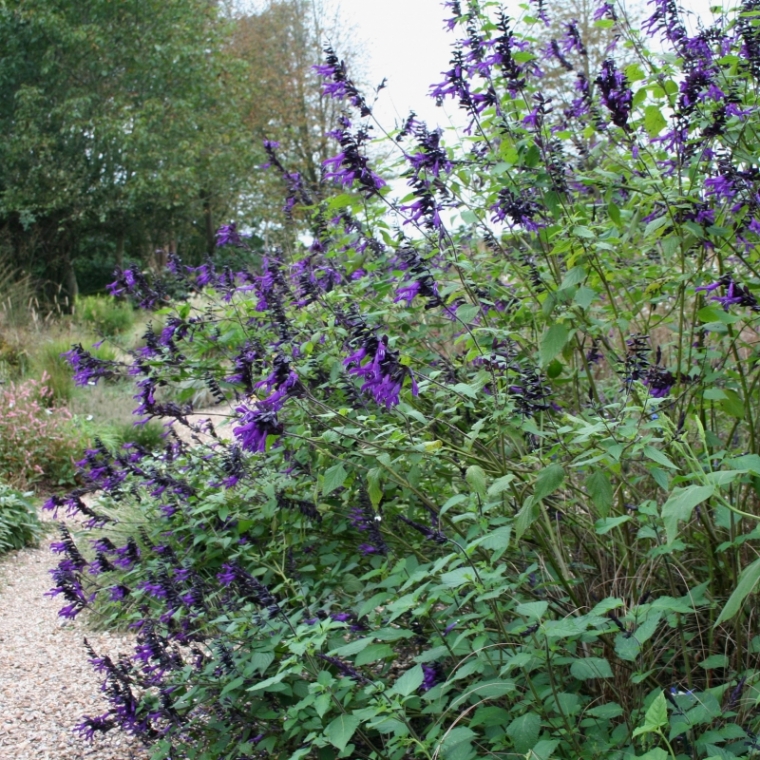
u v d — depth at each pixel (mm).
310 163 20703
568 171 3066
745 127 2674
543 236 2906
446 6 2971
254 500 3465
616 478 2922
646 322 3031
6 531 6504
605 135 3059
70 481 8477
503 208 2799
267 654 2547
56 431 8805
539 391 2576
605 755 2012
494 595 1982
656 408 2275
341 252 3764
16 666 4312
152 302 3908
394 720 2049
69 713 3777
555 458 2543
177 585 3102
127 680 2973
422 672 2078
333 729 2055
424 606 2168
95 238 23688
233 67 22359
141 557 3768
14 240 20656
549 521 2711
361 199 3104
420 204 2807
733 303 2506
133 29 19625
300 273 3422
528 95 2971
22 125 18672
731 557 2668
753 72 2729
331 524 3443
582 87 3293
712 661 2178
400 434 2430
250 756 2623
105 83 20000
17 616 5113
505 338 3062
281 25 25953
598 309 3352
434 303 2799
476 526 2387
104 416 10219
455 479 2957
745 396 2783
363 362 2373
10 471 8250
